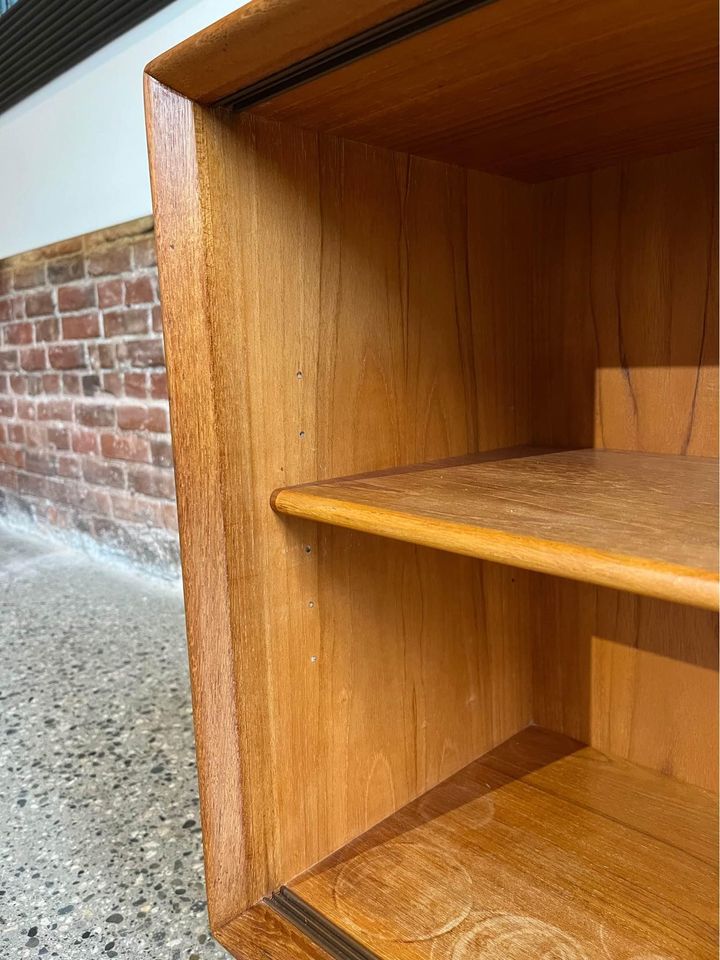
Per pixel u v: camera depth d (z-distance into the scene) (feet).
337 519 1.88
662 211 2.48
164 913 2.47
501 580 2.94
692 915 2.12
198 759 2.09
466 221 2.56
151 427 5.77
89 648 4.77
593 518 1.64
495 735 2.99
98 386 6.19
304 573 2.26
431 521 1.67
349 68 1.68
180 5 4.56
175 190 1.87
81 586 6.01
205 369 1.98
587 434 2.79
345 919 2.16
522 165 2.51
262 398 2.09
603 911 2.15
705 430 2.48
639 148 2.34
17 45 6.01
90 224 5.83
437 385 2.53
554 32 1.49
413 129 2.10
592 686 2.95
